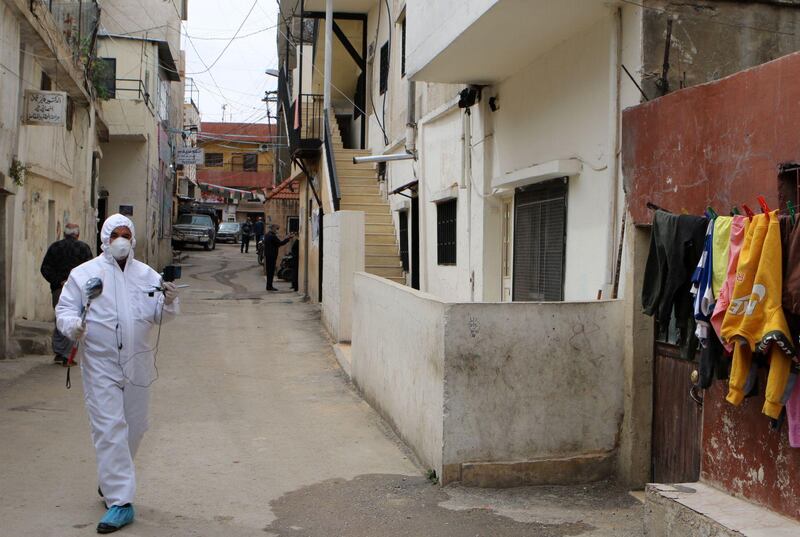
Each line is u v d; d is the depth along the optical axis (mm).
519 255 9125
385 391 8180
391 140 15547
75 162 16281
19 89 11102
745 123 4883
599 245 7188
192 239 40750
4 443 6938
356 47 20000
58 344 10648
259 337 13852
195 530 5164
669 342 6078
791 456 4414
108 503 5203
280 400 9227
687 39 6473
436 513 5555
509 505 5766
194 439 7441
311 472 6492
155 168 27344
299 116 17594
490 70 9211
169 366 11141
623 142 6355
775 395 4207
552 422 6234
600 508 5789
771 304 4152
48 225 14250
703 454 5168
